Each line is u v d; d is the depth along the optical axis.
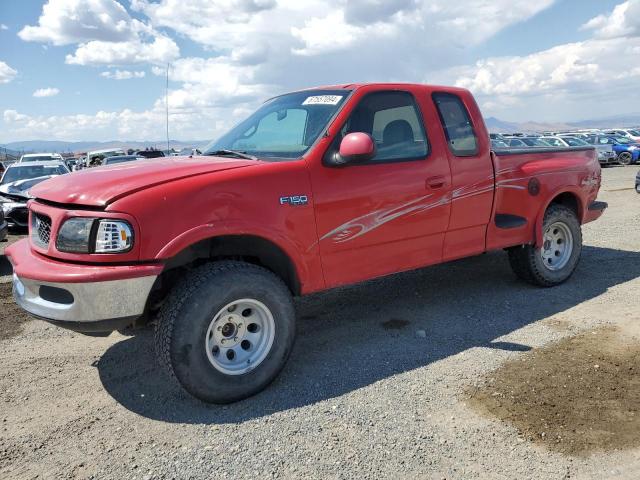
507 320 4.68
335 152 3.79
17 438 3.05
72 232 3.10
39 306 3.19
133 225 3.02
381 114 4.14
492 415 3.10
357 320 4.87
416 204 4.23
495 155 4.91
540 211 5.29
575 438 2.84
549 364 3.72
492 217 4.88
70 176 3.68
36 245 3.48
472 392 3.38
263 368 3.46
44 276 3.07
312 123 3.99
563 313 4.79
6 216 11.43
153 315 3.63
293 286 3.76
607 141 28.84
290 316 3.57
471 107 4.79
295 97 4.52
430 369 3.76
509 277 6.02
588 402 3.19
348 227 3.86
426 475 2.59
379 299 5.45
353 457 2.75
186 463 2.75
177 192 3.15
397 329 4.59
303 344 4.35
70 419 3.26
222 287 3.24
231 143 4.48
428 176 4.29
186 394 3.54
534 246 5.34
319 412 3.23
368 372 3.76
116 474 2.68
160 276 3.34
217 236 3.38
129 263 3.04
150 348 4.37
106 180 3.29
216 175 3.33
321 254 3.77
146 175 3.32
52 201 3.30
